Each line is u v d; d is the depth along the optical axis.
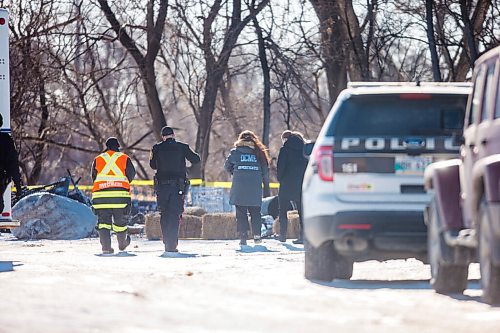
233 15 103.75
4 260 46.75
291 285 32.53
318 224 33.06
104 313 24.53
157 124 109.38
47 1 102.56
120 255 52.34
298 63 103.19
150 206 91.69
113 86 117.94
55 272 37.38
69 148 111.56
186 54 106.00
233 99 119.31
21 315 24.08
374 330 21.70
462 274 29.95
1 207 48.03
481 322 23.08
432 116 33.41
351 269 36.09
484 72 28.05
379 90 33.53
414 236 32.53
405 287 32.41
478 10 92.56
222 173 153.62
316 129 111.88
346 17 99.56
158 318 23.61
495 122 26.11
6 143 47.78
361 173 32.94
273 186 104.50
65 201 74.00
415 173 32.88
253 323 22.80
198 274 36.56
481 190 26.28
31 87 102.38
